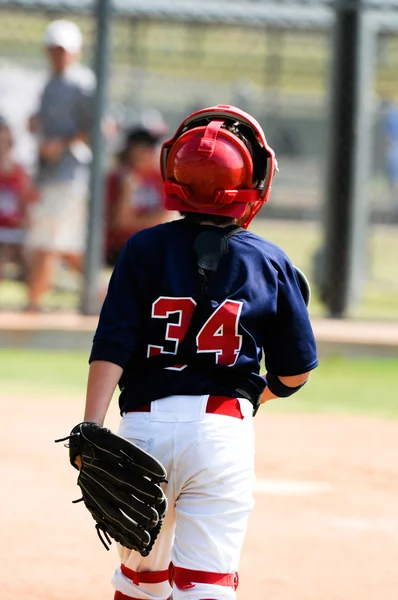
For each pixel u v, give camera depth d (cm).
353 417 2147
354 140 2920
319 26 3203
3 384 2341
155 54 6244
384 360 2717
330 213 2953
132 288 866
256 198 901
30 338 2725
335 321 2914
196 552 834
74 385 2356
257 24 3216
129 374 877
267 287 876
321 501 1538
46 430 1923
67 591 1155
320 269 3212
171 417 842
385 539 1374
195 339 853
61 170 2902
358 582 1207
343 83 2930
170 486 851
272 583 1194
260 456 1788
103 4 2762
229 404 853
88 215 2789
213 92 6162
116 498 820
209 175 876
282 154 6234
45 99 2878
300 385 927
